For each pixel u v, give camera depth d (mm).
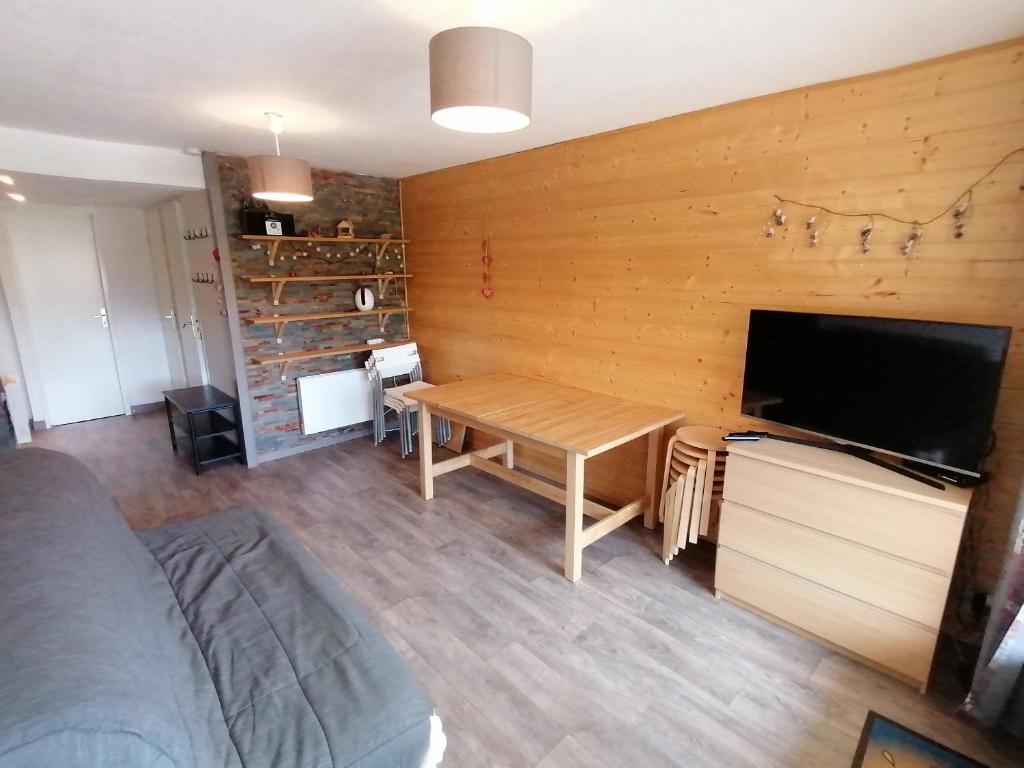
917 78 2020
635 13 1653
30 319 5035
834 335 2160
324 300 4391
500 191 3789
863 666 2074
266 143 3348
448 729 1798
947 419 1862
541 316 3688
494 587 2586
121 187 3676
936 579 1842
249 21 1713
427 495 3535
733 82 2264
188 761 1003
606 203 3150
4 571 1188
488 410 3025
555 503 3502
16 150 3002
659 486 3166
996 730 1792
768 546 2266
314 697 1309
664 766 1671
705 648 2178
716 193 2658
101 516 1695
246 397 4059
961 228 1987
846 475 1989
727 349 2742
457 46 1468
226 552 1948
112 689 939
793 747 1737
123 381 5590
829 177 2285
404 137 3182
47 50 1911
